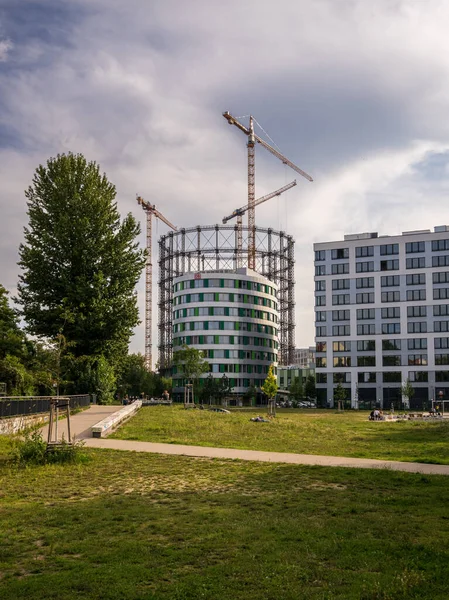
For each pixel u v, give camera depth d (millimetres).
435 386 126812
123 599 8062
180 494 15430
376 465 21406
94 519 12539
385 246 133500
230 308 152500
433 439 36469
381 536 11234
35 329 62031
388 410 118562
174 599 8070
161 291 183625
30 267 62688
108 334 63219
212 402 142000
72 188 65125
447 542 10664
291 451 26531
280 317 189875
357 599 8062
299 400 150625
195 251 174625
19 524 12148
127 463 21109
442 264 129375
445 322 127812
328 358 134250
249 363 152625
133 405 60031
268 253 182500
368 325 132625
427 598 8047
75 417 42906
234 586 8570
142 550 10195
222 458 22672
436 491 16141
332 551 10188
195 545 10562
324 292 136500
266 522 12266
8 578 8969
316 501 14625
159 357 181250
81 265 63125
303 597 8141
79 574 8969
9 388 43594
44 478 17797
